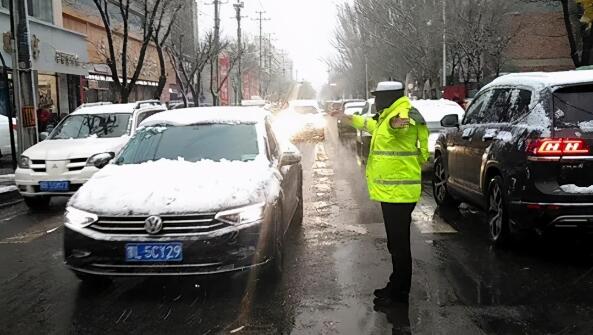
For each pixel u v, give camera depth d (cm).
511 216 573
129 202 470
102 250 461
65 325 426
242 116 655
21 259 616
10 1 1229
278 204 523
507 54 3070
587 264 554
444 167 842
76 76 2547
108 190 495
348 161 1559
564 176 532
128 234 461
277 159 622
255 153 589
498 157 606
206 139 612
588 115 543
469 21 2430
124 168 557
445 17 2478
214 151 593
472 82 2905
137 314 444
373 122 497
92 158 918
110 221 465
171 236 457
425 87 3534
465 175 736
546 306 446
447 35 2539
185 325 421
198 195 475
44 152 930
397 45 2936
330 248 631
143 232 460
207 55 3056
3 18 1748
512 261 568
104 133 1050
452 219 771
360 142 1739
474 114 754
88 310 455
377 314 436
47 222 824
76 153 923
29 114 1275
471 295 473
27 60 1259
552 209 530
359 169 1372
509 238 604
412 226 730
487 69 2886
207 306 457
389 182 468
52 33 2038
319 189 1058
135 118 1087
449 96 2669
